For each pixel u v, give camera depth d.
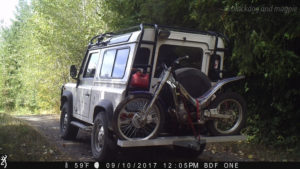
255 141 7.80
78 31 18.06
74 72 8.11
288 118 7.39
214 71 6.48
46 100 24.30
